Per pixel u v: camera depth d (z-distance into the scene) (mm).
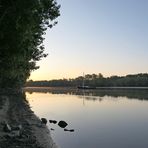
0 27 21453
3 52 25078
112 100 85250
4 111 44406
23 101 72312
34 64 49438
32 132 26875
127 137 28422
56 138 27125
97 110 54531
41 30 29406
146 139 27531
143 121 39562
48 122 36969
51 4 26578
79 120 40156
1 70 31250
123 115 46438
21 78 74188
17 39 22734
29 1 20953
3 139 21859
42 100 86312
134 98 96250
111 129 33000
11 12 20828
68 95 124438
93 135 29234
